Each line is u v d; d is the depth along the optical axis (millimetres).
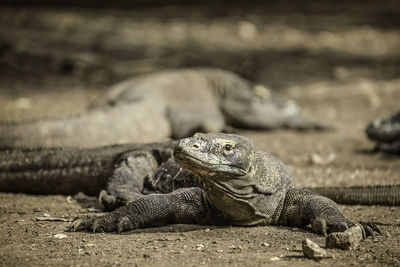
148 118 41562
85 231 22062
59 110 52656
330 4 139875
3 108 53250
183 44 92500
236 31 105625
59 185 28922
